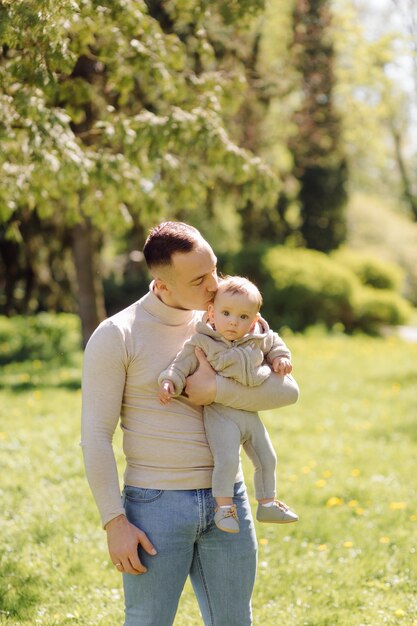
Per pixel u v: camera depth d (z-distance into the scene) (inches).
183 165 249.4
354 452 297.7
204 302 105.0
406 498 240.2
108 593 168.2
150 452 102.8
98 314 539.8
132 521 102.7
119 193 231.9
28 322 610.2
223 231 880.9
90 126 322.0
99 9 179.8
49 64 169.2
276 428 336.2
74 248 536.4
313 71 600.7
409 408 385.4
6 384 434.0
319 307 813.9
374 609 161.9
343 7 676.7
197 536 103.9
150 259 102.5
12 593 166.2
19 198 227.5
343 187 1056.8
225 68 378.0
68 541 195.2
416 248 1316.4
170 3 251.6
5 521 208.5
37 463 263.0
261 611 161.6
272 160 645.3
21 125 197.9
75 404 372.2
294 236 1047.6
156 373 103.2
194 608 162.4
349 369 505.7
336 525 211.8
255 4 235.6
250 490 243.8
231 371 102.9
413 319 984.9
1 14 152.0
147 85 243.9
